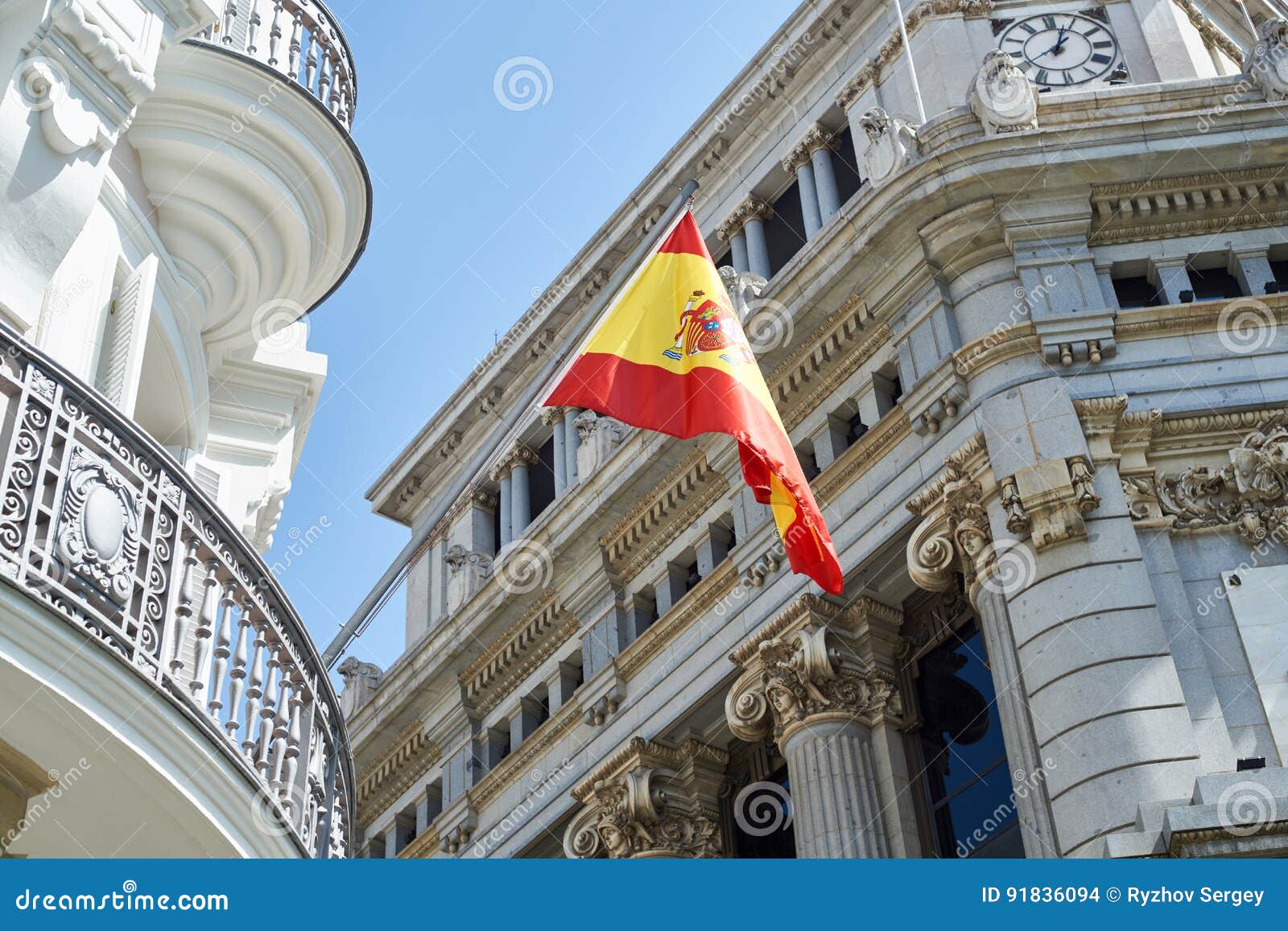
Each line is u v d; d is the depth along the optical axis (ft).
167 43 44.32
